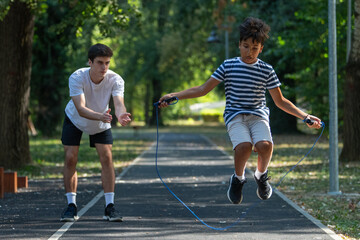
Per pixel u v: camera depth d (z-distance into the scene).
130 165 28.12
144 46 87.88
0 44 25.45
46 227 12.15
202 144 47.69
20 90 25.81
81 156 34.38
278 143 46.03
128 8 26.84
